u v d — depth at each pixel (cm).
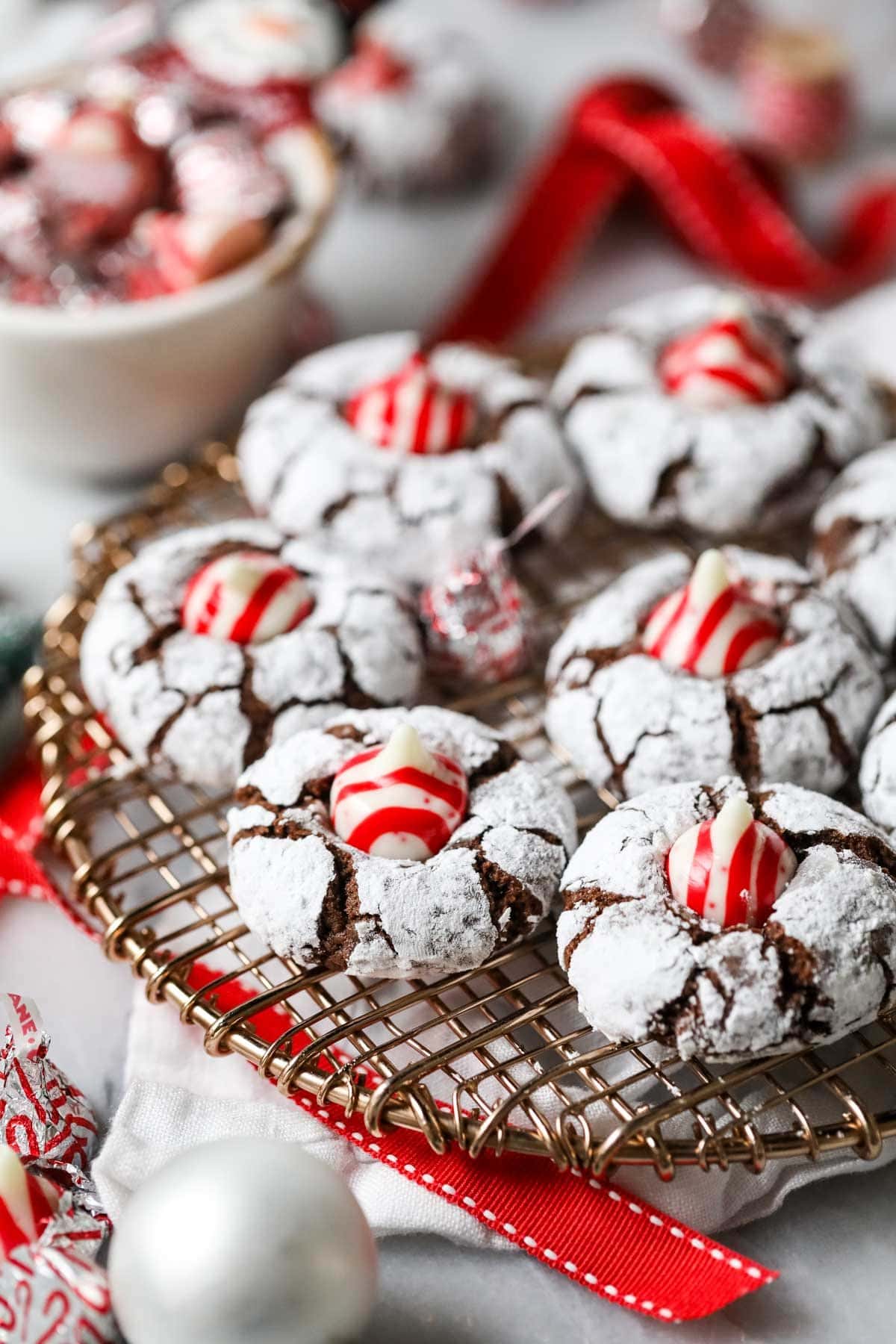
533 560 56
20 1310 44
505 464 54
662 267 65
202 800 51
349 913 47
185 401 57
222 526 53
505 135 68
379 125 65
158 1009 48
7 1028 47
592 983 46
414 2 73
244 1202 43
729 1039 45
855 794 51
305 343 61
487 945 47
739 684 50
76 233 57
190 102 59
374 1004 47
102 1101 48
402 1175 46
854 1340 45
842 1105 47
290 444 54
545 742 52
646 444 55
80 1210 45
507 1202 46
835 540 54
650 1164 45
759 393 55
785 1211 46
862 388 56
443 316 62
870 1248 46
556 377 59
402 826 47
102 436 57
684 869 46
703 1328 45
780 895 46
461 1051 45
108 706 50
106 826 51
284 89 60
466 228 66
